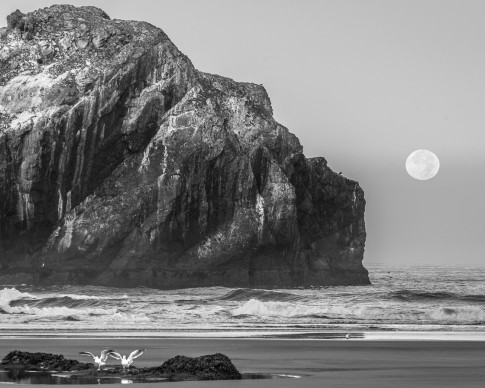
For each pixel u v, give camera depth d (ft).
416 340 429.79
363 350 382.83
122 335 458.09
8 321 542.57
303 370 311.27
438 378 287.07
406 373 301.84
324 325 530.27
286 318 581.94
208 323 543.80
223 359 293.64
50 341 423.23
